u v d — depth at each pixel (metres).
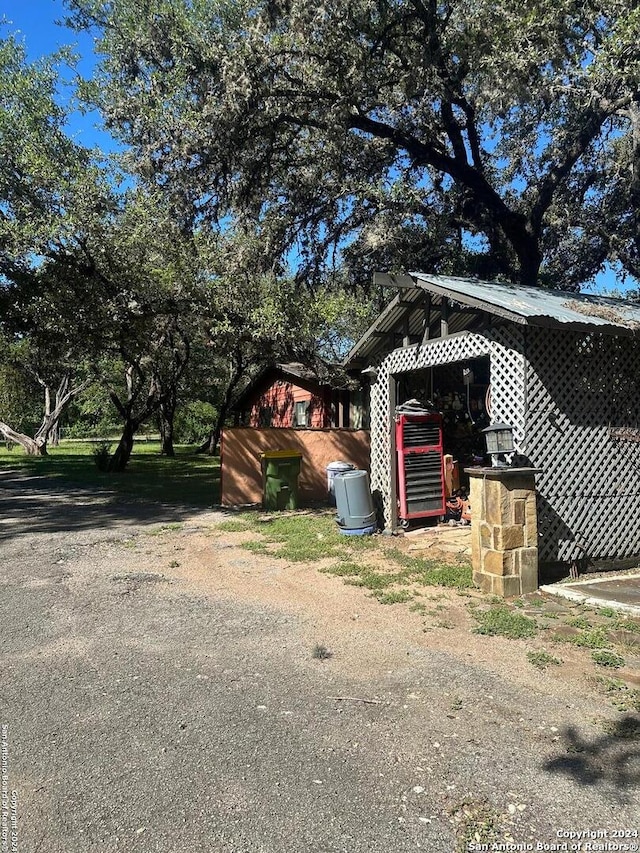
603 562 7.02
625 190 16.25
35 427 50.09
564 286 18.30
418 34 12.54
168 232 12.61
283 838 2.58
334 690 4.02
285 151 14.16
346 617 5.53
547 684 4.07
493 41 10.70
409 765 3.12
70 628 5.25
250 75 11.38
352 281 16.36
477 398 12.19
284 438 13.82
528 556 6.12
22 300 13.73
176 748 3.28
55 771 3.07
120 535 9.58
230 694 3.95
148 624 5.36
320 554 8.00
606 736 3.40
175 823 2.67
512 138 16.33
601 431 7.01
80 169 11.90
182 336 19.77
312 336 13.50
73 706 3.78
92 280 13.05
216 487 16.14
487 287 8.05
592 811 2.76
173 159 12.05
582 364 6.95
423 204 15.30
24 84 11.88
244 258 12.68
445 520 9.92
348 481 9.20
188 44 11.94
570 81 11.34
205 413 42.34
